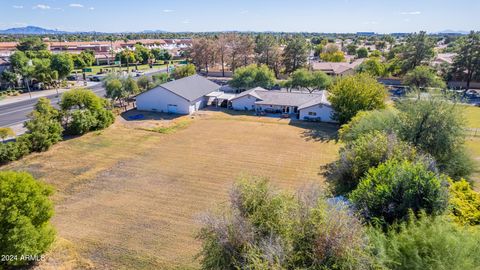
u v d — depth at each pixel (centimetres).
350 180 1975
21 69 6122
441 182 1431
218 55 8431
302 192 1277
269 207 1179
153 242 1677
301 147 3259
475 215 1290
